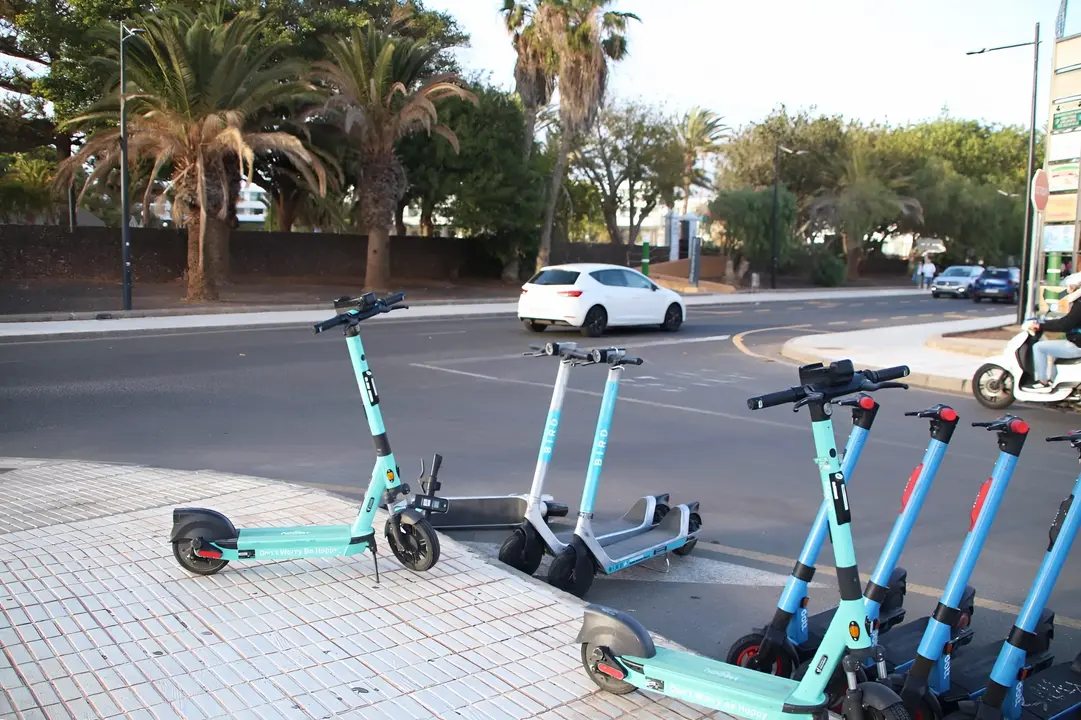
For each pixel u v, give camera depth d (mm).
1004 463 3340
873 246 62469
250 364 14289
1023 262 21250
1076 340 11195
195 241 26266
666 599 5168
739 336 20906
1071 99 16688
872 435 9859
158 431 9352
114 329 18688
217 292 27000
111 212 46125
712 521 6609
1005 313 30703
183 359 14758
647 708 3615
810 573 3732
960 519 6734
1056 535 3371
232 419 10016
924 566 5703
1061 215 17016
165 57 24000
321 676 3803
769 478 7844
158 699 3568
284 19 31859
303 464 8008
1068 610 5090
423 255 38750
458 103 34156
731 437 9539
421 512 4965
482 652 4078
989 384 11727
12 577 4867
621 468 8102
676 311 21938
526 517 5223
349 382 12695
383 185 30875
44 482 6871
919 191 57594
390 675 3836
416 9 34469
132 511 6082
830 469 3127
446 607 4574
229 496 6469
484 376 13594
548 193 38688
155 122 24453
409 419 10164
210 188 25234
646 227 72500
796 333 21906
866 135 58688
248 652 4016
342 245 36594
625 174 56438
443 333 20031
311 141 30797
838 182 57219
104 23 23781
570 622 4438
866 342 18656
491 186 34969
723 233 49406
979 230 58719
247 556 4867
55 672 3783
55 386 11969
